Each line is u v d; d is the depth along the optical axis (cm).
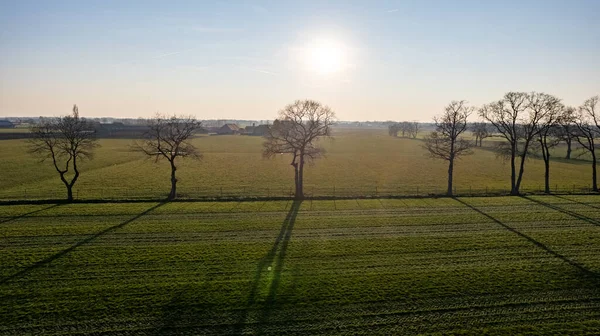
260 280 2508
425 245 3173
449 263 2806
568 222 3856
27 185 6147
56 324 1983
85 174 7356
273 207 4394
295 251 3027
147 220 3803
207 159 10062
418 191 5847
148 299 2242
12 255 2858
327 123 5028
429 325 2017
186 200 4731
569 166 9381
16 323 1984
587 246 3159
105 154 10538
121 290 2347
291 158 10419
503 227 3681
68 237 3269
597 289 2403
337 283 2472
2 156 9238
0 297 2239
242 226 3656
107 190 5831
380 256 2934
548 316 2100
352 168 8712
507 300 2267
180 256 2888
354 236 3397
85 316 2059
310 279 2527
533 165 9544
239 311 2130
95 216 3925
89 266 2683
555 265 2767
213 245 3134
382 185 6606
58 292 2309
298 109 4988
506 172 8331
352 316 2094
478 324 2025
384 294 2331
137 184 6412
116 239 3238
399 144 16238
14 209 4175
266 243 3200
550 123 5434
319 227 3653
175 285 2419
